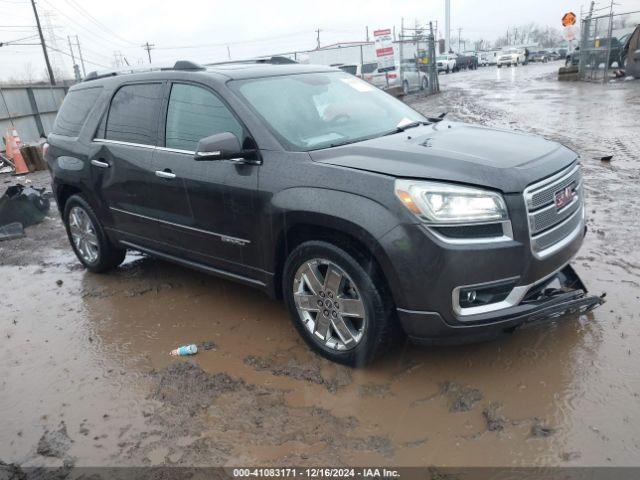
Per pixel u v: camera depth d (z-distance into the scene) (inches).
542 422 114.8
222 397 134.1
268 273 150.3
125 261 237.8
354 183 126.8
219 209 154.6
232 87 158.1
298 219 134.7
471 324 120.6
